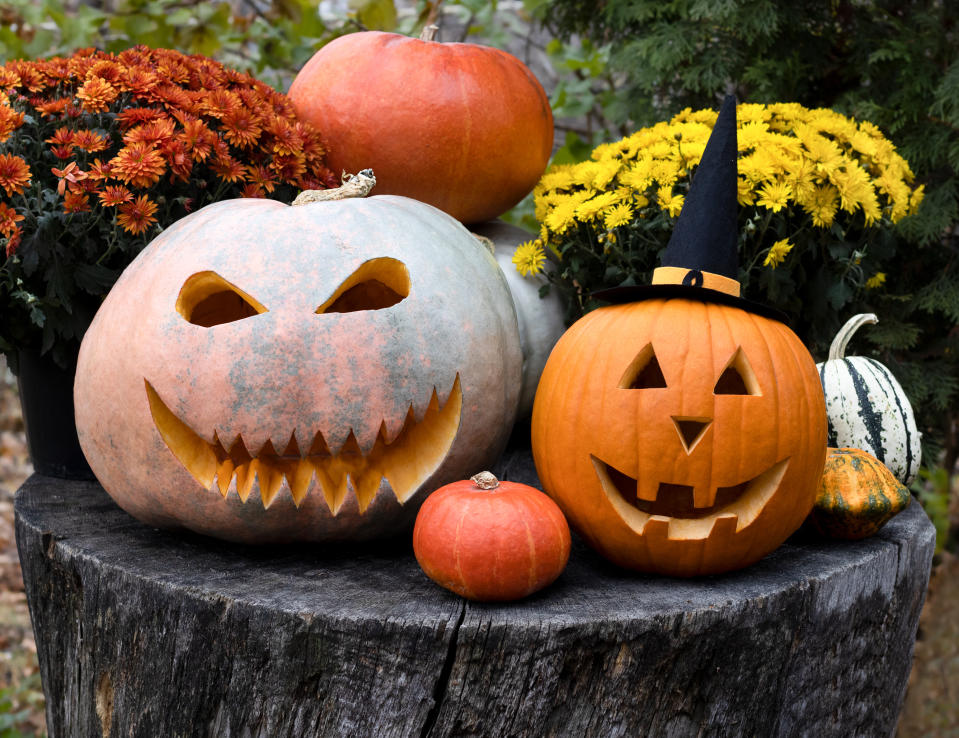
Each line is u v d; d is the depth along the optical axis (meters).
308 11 3.70
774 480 1.68
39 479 2.33
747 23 2.89
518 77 2.51
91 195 1.97
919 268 3.12
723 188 1.76
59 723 1.99
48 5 3.67
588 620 1.52
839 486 1.94
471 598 1.59
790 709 1.76
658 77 3.12
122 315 1.78
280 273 1.71
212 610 1.60
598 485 1.68
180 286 1.73
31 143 2.01
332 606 1.57
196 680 1.63
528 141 2.50
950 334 3.13
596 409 1.67
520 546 1.54
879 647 1.98
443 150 2.37
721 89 3.27
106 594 1.73
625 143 2.45
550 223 2.32
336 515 1.77
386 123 2.35
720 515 1.66
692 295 1.72
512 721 1.54
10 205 1.95
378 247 1.78
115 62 2.13
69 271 1.96
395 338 1.71
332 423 1.68
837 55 3.24
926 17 2.96
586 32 3.64
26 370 2.22
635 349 1.66
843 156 2.33
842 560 1.86
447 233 1.97
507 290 2.08
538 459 1.82
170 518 1.83
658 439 1.62
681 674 1.60
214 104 2.14
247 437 1.67
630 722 1.59
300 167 2.23
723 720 1.66
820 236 2.31
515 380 2.00
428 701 1.53
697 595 1.65
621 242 2.30
